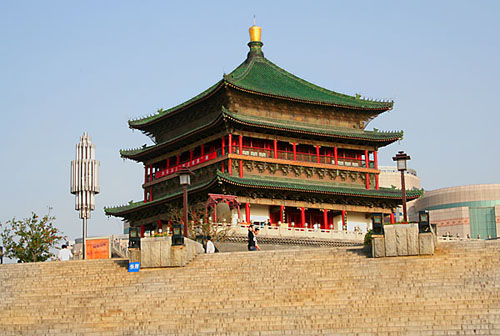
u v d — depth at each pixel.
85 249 83.56
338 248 58.38
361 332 45.53
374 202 116.62
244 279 54.59
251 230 70.12
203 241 69.56
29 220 83.00
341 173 116.69
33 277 58.94
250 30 128.12
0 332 51.03
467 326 44.47
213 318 49.41
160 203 113.81
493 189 171.62
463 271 51.41
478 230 169.88
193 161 115.56
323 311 48.62
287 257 57.69
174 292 53.94
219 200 96.12
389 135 119.44
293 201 110.19
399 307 47.75
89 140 90.56
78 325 50.78
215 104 114.88
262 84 117.81
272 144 114.25
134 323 50.31
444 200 176.12
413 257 54.84
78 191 88.94
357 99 123.06
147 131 128.50
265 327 47.41
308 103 116.44
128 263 59.91
